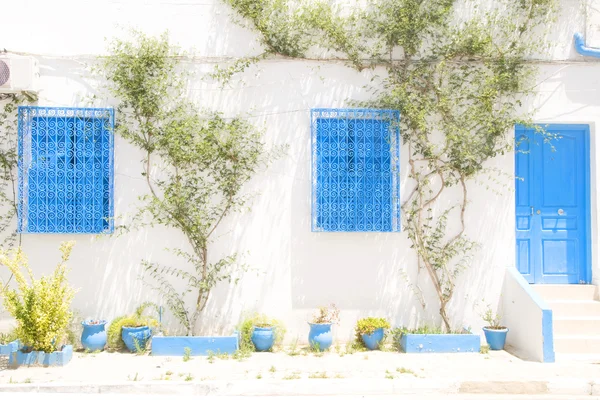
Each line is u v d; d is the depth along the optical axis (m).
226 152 7.35
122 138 7.41
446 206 7.64
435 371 6.16
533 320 6.85
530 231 7.82
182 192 7.28
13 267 6.34
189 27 7.54
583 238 7.83
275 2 7.43
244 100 7.53
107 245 7.38
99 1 7.45
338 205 7.46
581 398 5.67
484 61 7.59
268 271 7.47
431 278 7.59
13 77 6.97
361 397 5.60
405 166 7.62
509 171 7.71
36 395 5.41
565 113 7.73
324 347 7.03
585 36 7.73
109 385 5.62
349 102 7.58
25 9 7.38
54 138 7.32
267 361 6.57
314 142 7.46
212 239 7.44
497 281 7.67
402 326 7.52
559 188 7.79
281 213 7.51
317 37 7.57
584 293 7.72
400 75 7.58
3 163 7.23
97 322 7.09
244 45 7.56
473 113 7.42
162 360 6.59
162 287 7.40
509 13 7.68
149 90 7.27
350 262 7.54
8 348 6.57
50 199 7.28
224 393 5.66
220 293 7.44
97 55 7.40
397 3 7.49
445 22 7.52
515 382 5.83
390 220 7.47
